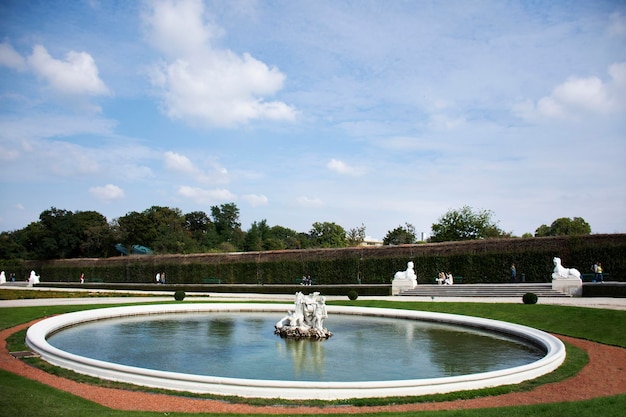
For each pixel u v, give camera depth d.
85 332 23.56
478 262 46.00
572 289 33.69
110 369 14.50
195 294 47.19
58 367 15.73
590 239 41.50
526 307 27.27
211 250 93.31
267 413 11.38
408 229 95.81
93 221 92.12
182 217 103.44
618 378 14.67
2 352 17.97
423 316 27.48
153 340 21.33
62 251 85.69
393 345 20.14
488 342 20.77
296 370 15.88
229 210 116.12
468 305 29.69
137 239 88.31
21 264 81.44
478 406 12.08
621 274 39.50
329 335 22.00
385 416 10.84
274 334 22.92
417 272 48.72
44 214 91.12
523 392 13.34
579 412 10.70
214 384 13.12
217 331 23.88
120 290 56.28
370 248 52.69
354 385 12.75
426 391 13.05
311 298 22.67
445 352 18.69
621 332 20.72
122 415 10.66
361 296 42.22
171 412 11.29
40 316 26.66
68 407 11.33
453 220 67.56
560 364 16.27
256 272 58.41
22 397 11.83
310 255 55.72
